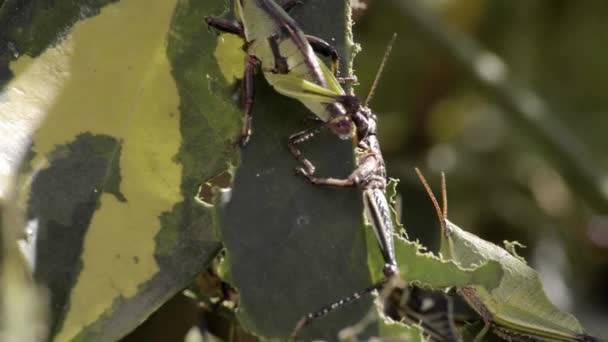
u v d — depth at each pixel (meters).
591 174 0.42
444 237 0.33
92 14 0.32
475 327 0.33
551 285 0.42
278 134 0.32
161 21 0.32
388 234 0.31
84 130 0.32
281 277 0.31
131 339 0.33
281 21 0.32
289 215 0.31
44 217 0.31
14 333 0.29
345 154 0.32
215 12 0.32
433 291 0.33
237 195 0.31
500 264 0.32
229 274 0.31
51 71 0.32
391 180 0.33
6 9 0.32
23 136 0.32
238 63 0.32
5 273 0.30
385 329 0.31
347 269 0.31
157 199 0.32
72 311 0.31
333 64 0.32
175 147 0.32
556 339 0.32
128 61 0.32
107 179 0.32
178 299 0.33
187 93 0.32
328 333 0.31
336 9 0.33
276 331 0.31
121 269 0.31
